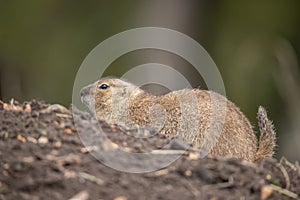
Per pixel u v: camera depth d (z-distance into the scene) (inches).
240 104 794.2
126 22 882.1
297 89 674.8
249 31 867.4
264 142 377.7
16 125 316.2
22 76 831.7
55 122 323.9
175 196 282.2
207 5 897.5
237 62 827.4
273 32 860.0
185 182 291.4
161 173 294.0
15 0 878.4
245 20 877.2
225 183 294.2
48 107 340.5
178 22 891.4
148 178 290.4
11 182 282.4
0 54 847.1
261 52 822.5
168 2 895.7
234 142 374.9
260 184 295.1
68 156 297.0
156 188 285.4
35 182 280.5
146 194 281.1
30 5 878.4
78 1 884.6
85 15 880.9
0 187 280.2
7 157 293.3
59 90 816.9
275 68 758.5
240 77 808.3
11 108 339.6
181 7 895.7
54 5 882.1
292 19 865.5
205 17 898.1
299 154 690.2
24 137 308.3
